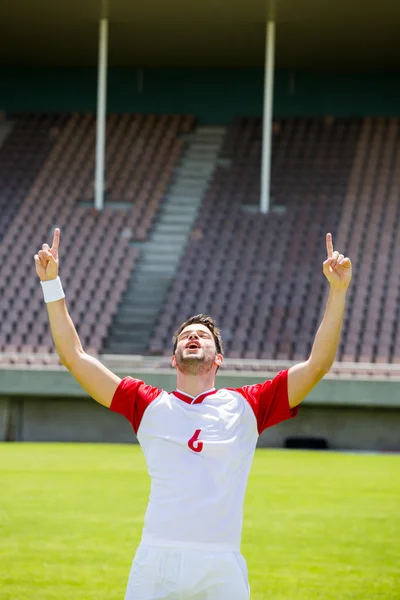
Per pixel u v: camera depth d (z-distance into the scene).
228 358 36.44
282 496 19.73
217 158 47.44
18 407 33.44
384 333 36.72
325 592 11.70
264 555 13.97
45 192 45.84
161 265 42.25
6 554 13.70
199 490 6.30
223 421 6.49
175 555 6.22
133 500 18.70
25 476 22.03
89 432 33.19
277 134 47.69
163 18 41.97
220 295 39.81
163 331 38.25
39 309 38.81
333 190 44.84
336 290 6.82
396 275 39.75
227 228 43.44
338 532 15.82
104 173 46.62
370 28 42.12
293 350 36.69
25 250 42.38
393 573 12.84
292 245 42.16
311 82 49.03
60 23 43.12
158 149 47.69
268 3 39.59
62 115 49.88
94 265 41.44
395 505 18.69
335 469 24.62
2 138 48.94
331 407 32.47
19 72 50.44
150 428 6.54
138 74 50.12
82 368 6.77
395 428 32.31
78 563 13.16
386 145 46.53
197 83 49.88
